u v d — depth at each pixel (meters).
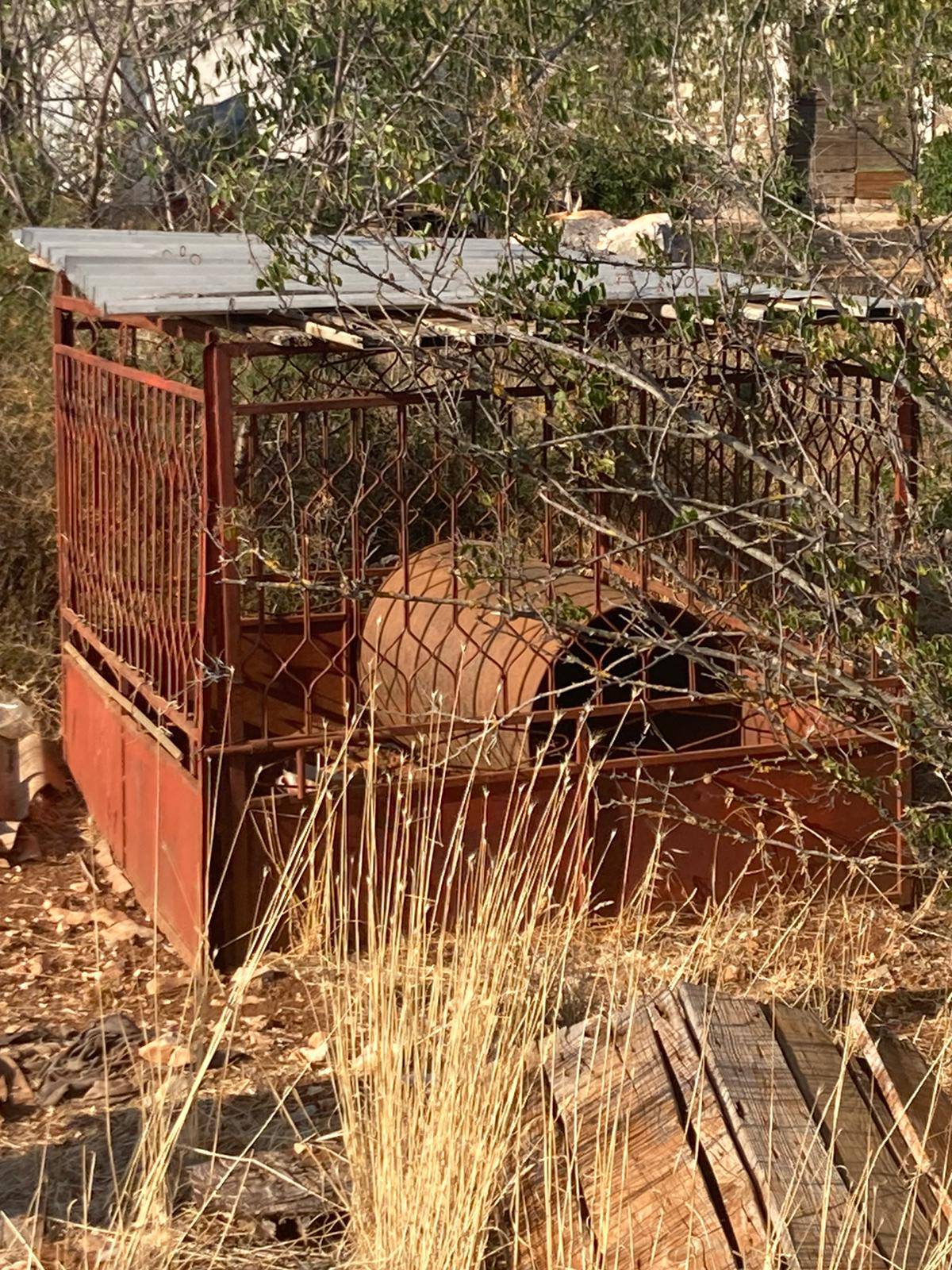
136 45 10.92
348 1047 4.32
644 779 5.50
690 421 4.41
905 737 4.63
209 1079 4.48
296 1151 3.93
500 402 5.29
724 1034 3.58
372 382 7.29
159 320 5.28
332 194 5.48
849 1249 3.05
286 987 5.04
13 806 6.64
